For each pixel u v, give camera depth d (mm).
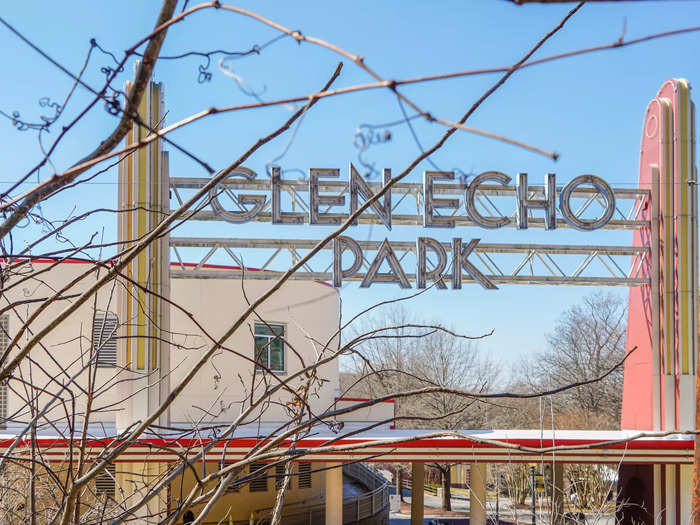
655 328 24812
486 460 22078
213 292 28797
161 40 2750
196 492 3568
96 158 2721
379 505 38719
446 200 23344
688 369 24203
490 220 23531
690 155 25062
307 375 4430
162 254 21734
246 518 30141
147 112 21828
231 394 28328
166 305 21766
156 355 21375
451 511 51625
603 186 24000
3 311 3311
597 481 25156
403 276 23297
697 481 13484
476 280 23828
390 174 23047
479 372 57594
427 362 51531
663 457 23281
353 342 4117
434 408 44906
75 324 25656
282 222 22688
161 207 21891
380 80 2152
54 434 19344
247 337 28906
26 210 3020
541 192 24234
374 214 23422
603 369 59781
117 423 21109
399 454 22062
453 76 2170
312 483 33000
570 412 58844
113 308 24797
